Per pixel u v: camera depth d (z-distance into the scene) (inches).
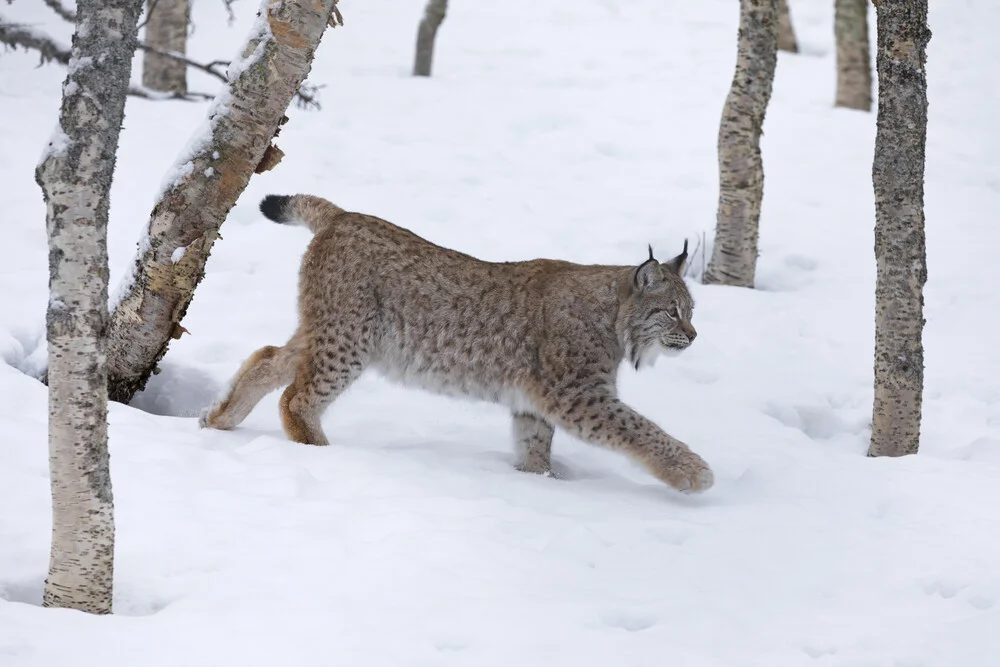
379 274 458.3
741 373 574.9
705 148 895.7
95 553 285.6
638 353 464.4
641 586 322.7
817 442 517.0
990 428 527.2
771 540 363.6
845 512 401.4
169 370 519.2
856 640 291.0
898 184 467.2
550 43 1247.5
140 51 1075.3
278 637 273.1
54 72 925.8
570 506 393.4
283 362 458.0
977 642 289.4
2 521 335.3
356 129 892.0
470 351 461.7
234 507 358.3
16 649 256.7
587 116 962.1
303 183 754.8
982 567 339.3
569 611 296.8
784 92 1114.1
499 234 716.0
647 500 416.8
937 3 1360.7
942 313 651.5
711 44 1246.3
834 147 910.4
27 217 647.8
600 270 470.3
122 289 474.0
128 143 778.8
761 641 288.5
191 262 464.4
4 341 505.0
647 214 764.6
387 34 1270.9
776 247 738.8
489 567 324.8
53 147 276.2
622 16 1379.2
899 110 464.1
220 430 459.2
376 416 506.9
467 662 265.9
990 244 743.7
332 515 357.7
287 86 449.1
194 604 291.6
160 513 347.3
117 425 433.1
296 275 634.2
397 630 279.3
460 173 815.1
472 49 1221.7
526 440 462.3
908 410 480.4
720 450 483.2
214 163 450.9
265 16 440.8
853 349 607.5
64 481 282.2
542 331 455.5
